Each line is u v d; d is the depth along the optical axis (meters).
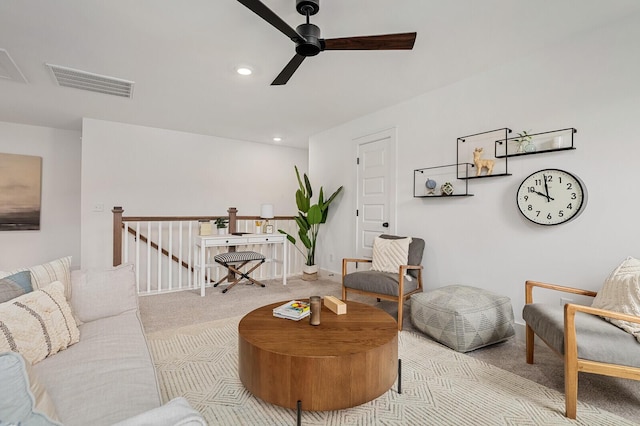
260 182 6.07
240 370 1.77
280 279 4.95
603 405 1.73
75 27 2.23
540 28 2.28
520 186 2.66
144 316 3.14
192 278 5.23
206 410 1.66
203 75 3.01
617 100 2.21
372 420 1.60
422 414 1.65
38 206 4.77
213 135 5.46
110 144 4.63
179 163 5.21
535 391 1.86
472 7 2.03
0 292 1.41
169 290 4.15
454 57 2.68
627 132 2.17
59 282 1.70
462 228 3.13
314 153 5.29
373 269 3.47
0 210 4.54
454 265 3.19
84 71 2.92
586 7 2.04
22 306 1.38
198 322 2.97
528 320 2.14
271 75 3.01
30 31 2.28
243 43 2.45
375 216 4.12
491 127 2.89
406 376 2.03
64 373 1.25
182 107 3.95
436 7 2.03
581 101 2.36
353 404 1.55
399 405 1.73
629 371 1.57
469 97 3.06
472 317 2.38
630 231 2.16
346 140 4.61
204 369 2.08
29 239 4.73
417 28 2.26
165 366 2.12
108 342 1.57
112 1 1.96
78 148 5.07
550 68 2.52
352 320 1.98
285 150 6.38
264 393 1.59
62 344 1.46
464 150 3.11
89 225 4.49
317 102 3.75
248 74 2.98
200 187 5.41
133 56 2.65
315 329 1.84
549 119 2.53
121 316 1.98
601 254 2.27
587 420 1.60
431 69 2.90
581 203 2.33
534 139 2.61
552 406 1.72
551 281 2.52
